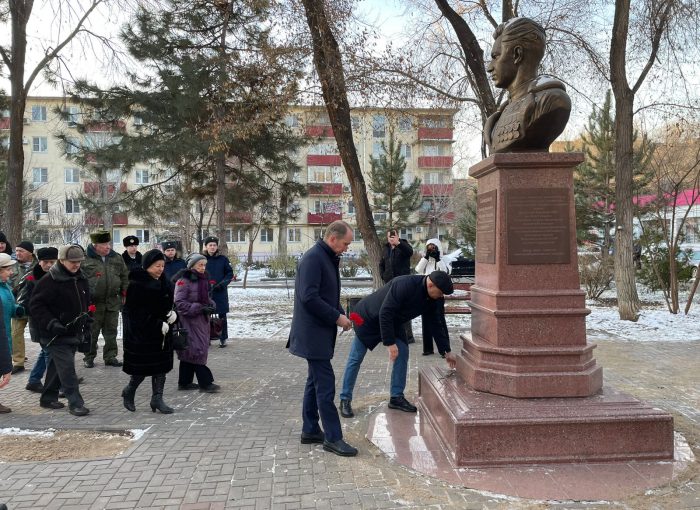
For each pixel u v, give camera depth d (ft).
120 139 59.52
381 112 45.85
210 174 66.23
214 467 12.42
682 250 51.96
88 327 17.72
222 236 63.57
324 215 132.98
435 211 122.72
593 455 12.05
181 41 56.03
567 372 13.07
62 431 15.49
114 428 15.56
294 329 13.53
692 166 42.29
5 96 46.50
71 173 134.10
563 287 13.55
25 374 23.80
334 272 13.71
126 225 135.64
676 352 26.22
